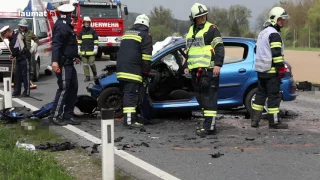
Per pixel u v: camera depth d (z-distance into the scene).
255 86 8.46
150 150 6.31
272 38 7.47
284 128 7.80
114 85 8.43
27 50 11.44
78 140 6.79
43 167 5.08
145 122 8.08
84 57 14.84
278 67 7.50
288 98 8.54
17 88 11.54
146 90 7.94
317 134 7.38
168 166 5.58
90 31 14.78
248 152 6.26
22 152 5.50
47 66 16.66
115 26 23.48
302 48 50.56
